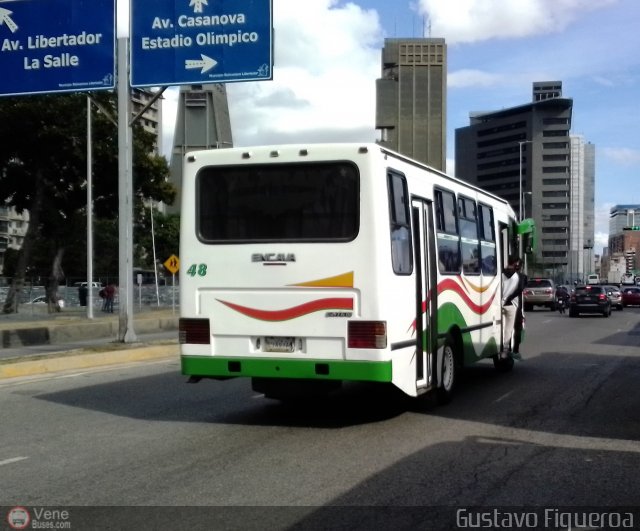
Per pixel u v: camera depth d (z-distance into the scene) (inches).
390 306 342.0
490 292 521.3
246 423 370.3
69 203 1563.7
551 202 5511.8
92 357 629.3
